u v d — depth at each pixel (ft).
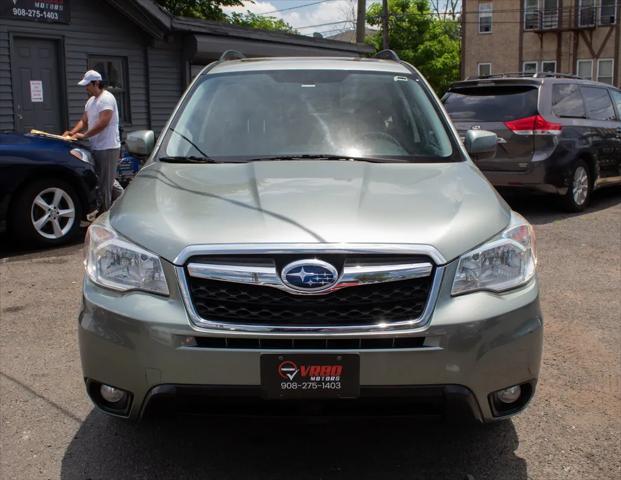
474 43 126.41
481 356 8.57
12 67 36.60
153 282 8.71
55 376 12.89
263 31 49.85
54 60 38.93
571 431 10.87
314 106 13.23
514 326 8.84
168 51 45.16
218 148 12.41
